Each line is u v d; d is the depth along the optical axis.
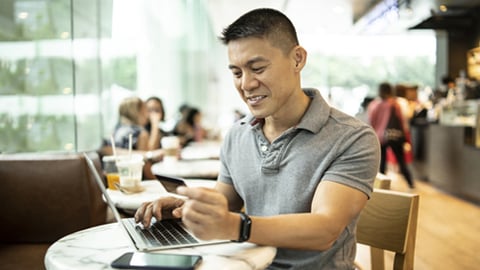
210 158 3.72
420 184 6.34
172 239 1.12
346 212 1.08
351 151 1.17
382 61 11.42
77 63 3.44
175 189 1.27
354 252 1.26
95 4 3.96
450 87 7.36
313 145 1.21
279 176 1.25
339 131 1.21
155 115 4.69
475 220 4.26
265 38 1.12
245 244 1.08
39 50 3.12
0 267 1.92
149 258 0.97
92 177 2.29
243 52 1.14
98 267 0.97
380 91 6.10
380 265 1.74
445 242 3.56
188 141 5.95
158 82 8.02
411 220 1.39
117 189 2.14
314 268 1.20
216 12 8.52
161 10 7.61
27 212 2.25
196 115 6.36
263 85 1.14
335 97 11.49
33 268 1.91
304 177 1.21
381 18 8.20
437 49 9.05
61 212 2.25
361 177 1.15
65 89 3.28
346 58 11.55
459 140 5.34
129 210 1.96
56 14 3.22
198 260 0.96
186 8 7.98
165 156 3.40
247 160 1.33
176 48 9.39
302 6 8.27
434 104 7.52
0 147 2.82
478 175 4.90
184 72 10.09
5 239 2.26
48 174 2.24
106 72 4.47
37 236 2.25
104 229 1.28
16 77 2.96
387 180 1.69
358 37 11.41
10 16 2.94
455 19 7.82
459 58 8.33
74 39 3.36
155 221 1.31
